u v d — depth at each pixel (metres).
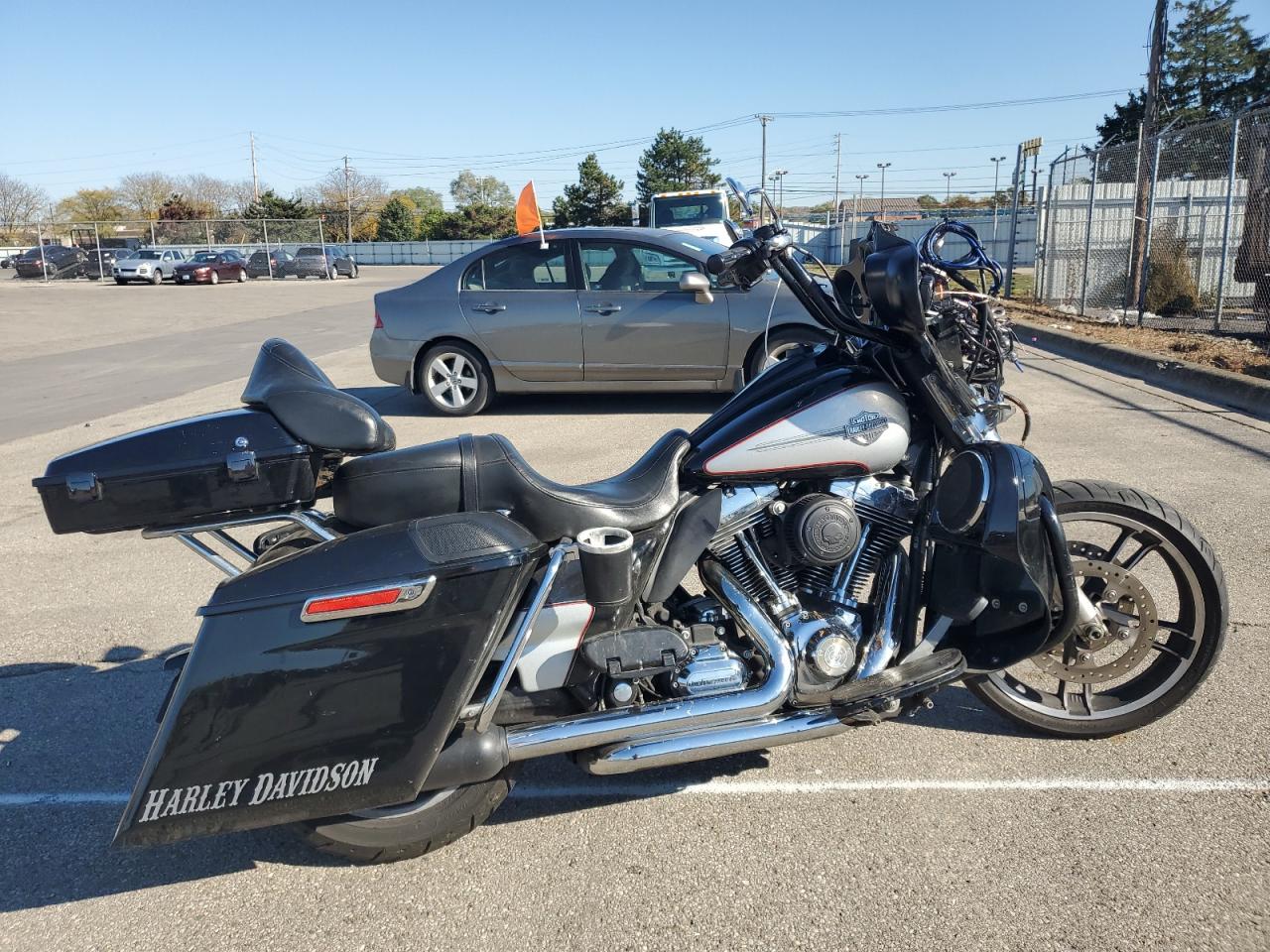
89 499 2.43
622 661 2.68
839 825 2.91
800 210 55.84
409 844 2.72
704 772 3.24
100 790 3.25
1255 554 4.75
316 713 2.36
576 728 2.65
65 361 14.83
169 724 2.31
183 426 2.52
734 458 2.85
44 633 4.54
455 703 2.42
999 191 39.53
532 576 2.62
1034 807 2.95
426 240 75.56
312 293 31.72
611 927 2.52
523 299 8.62
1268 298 11.53
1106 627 3.21
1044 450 6.79
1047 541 2.83
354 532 2.63
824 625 2.84
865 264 2.86
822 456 2.85
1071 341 11.90
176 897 2.72
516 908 2.61
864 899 2.58
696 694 2.78
